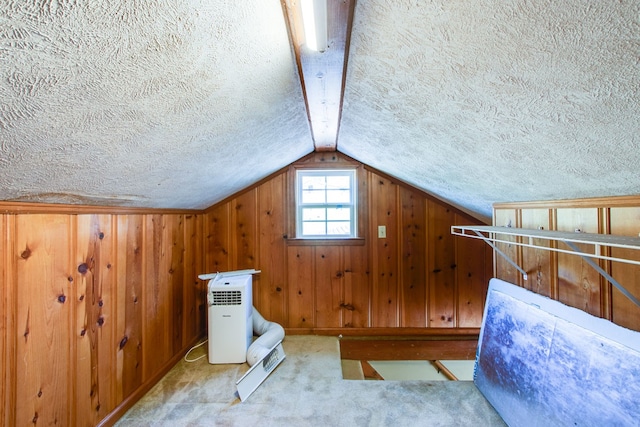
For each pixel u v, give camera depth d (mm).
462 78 843
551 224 1522
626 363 1037
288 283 2799
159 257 2053
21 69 542
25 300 1116
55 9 463
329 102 1534
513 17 580
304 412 1694
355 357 2762
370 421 1620
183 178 1693
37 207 1141
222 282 2320
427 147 1551
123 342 1670
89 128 815
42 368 1179
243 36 785
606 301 1223
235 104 1150
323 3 709
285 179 2797
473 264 2764
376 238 2781
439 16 658
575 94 704
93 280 1448
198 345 2562
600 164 960
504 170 1372
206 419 1632
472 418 1635
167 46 670
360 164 2783
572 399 1190
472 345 2750
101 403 1495
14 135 701
